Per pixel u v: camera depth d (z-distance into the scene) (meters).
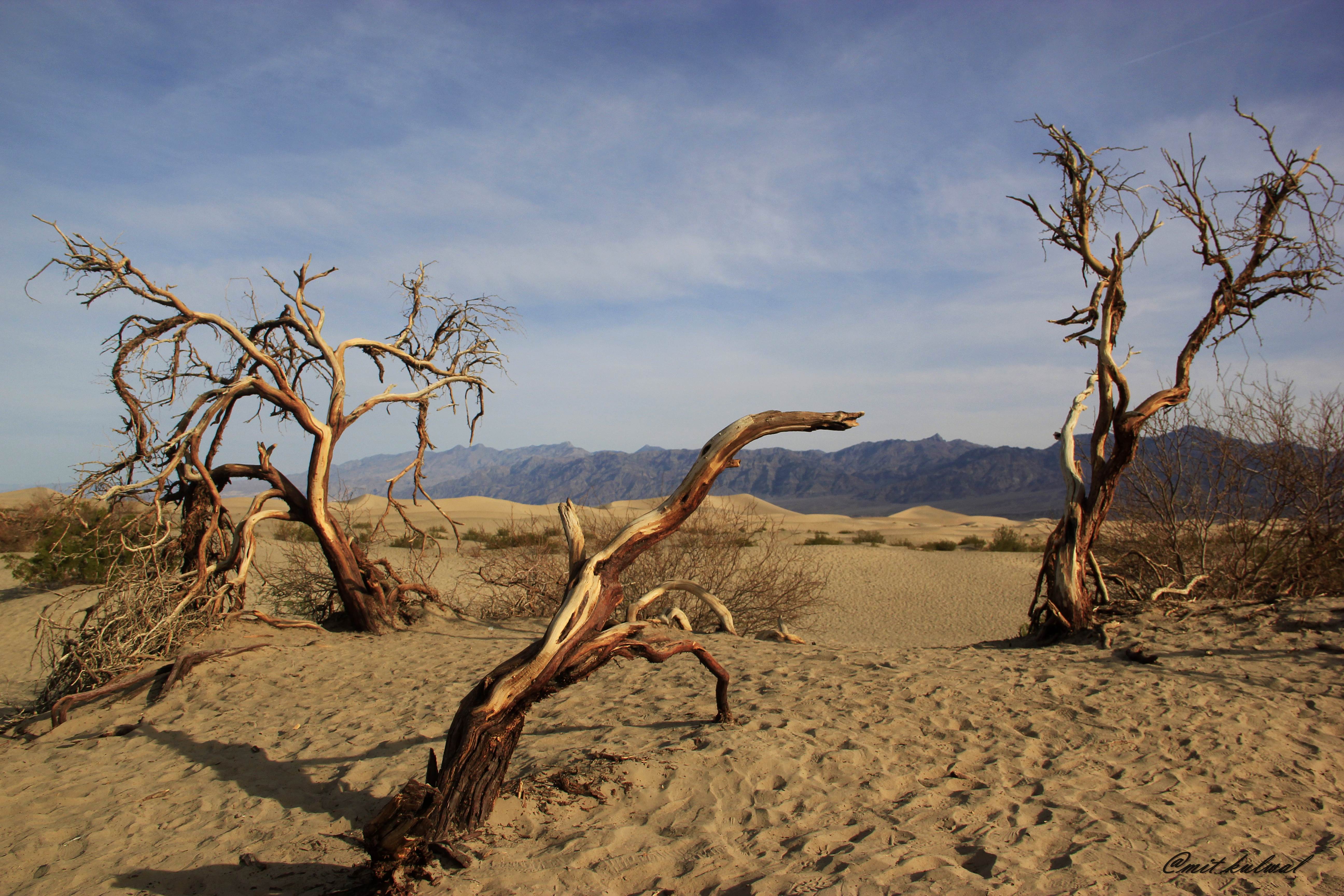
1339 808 4.28
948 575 24.02
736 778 4.65
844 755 5.04
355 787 5.11
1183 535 11.93
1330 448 10.55
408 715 6.78
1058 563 9.94
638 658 8.75
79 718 7.67
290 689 8.12
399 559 20.67
